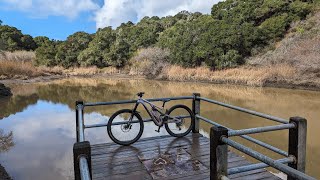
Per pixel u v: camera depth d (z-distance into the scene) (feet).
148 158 12.84
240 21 93.45
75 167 6.20
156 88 66.85
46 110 39.52
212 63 82.89
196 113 16.19
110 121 14.46
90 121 30.78
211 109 36.83
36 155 20.63
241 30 83.82
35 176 16.99
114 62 117.08
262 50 83.10
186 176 11.10
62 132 27.02
